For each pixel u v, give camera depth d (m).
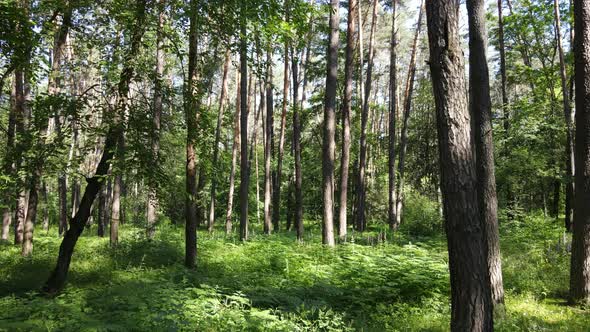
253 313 6.01
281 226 35.44
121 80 8.35
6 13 7.05
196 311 6.07
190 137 9.63
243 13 8.39
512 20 23.28
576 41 8.07
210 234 22.88
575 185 8.09
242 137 18.33
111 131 8.10
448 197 4.90
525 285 9.17
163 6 8.54
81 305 6.09
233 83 35.88
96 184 8.43
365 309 7.49
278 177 29.19
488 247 7.71
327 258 11.94
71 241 8.15
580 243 7.84
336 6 14.86
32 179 7.93
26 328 4.84
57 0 8.02
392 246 14.38
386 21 29.70
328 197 14.70
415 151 41.22
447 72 4.91
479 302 4.72
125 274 9.92
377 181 35.66
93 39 8.84
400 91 47.66
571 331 6.27
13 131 12.16
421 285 8.67
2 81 8.36
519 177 20.94
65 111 7.83
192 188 11.13
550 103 21.97
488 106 8.21
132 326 5.12
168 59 17.73
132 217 32.09
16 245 16.84
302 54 28.45
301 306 6.83
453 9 4.96
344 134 16.39
